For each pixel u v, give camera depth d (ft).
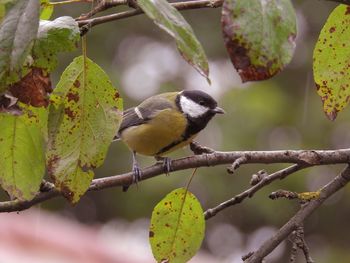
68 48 15.16
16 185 17.88
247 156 20.06
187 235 19.60
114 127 16.70
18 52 13.73
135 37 72.23
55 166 16.60
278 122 66.90
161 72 71.36
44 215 63.36
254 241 69.15
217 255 70.44
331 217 71.82
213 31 71.41
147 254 54.24
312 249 71.97
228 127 64.80
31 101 16.05
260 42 12.23
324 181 65.62
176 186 62.34
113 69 68.64
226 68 71.10
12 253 44.27
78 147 16.70
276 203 64.44
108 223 69.72
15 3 13.93
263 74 12.34
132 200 65.16
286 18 12.39
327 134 67.77
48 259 45.32
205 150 20.97
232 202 19.95
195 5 14.93
